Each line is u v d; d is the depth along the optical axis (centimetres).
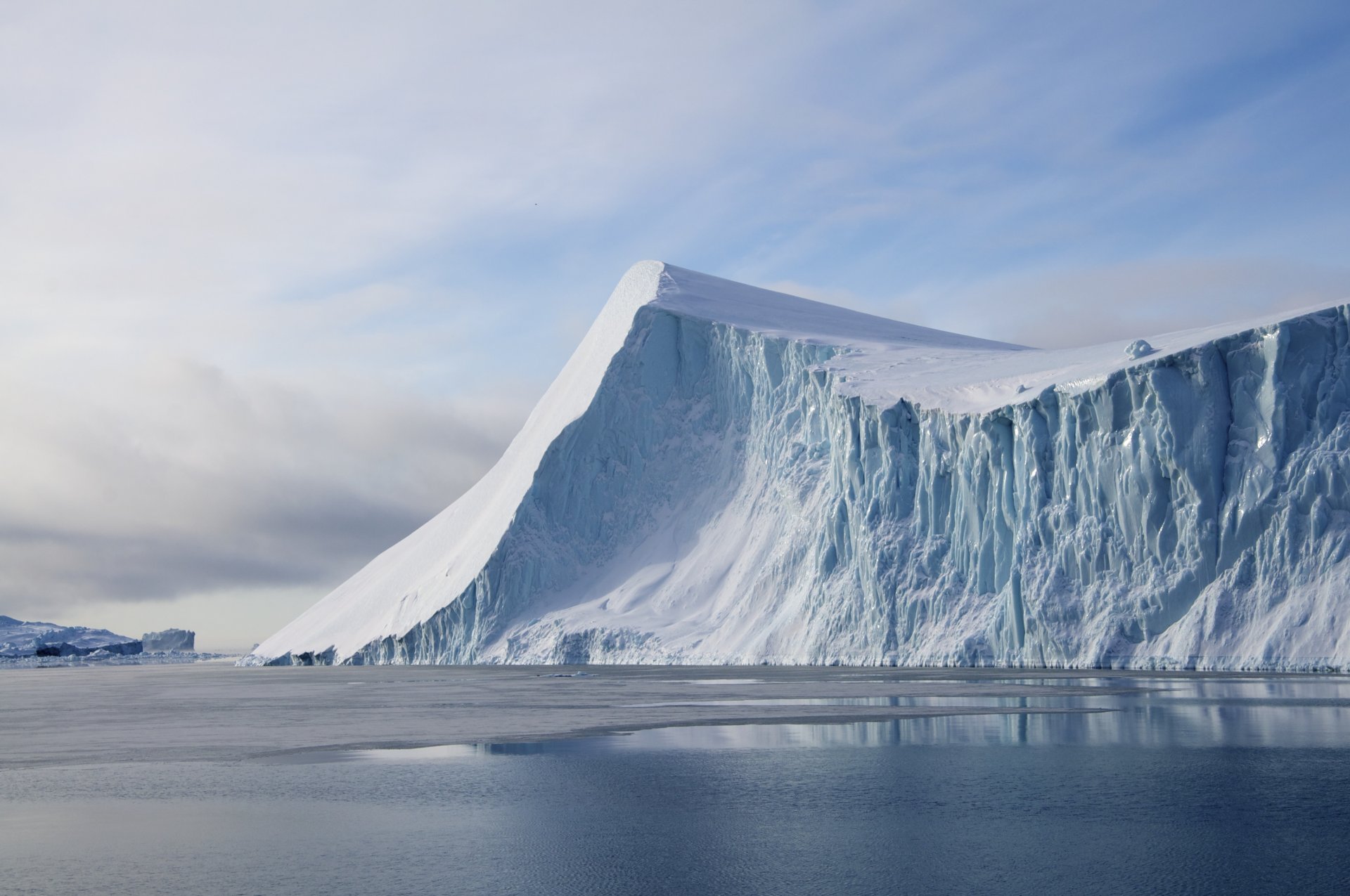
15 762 3219
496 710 4844
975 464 7719
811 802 2344
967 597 7656
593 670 9406
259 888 1719
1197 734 3209
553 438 11606
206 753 3397
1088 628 6825
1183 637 6359
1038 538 7238
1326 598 5972
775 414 10762
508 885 1728
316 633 13512
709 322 11669
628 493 11631
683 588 10588
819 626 8644
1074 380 7244
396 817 2252
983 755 2941
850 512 8688
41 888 1733
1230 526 6391
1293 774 2520
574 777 2730
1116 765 2712
